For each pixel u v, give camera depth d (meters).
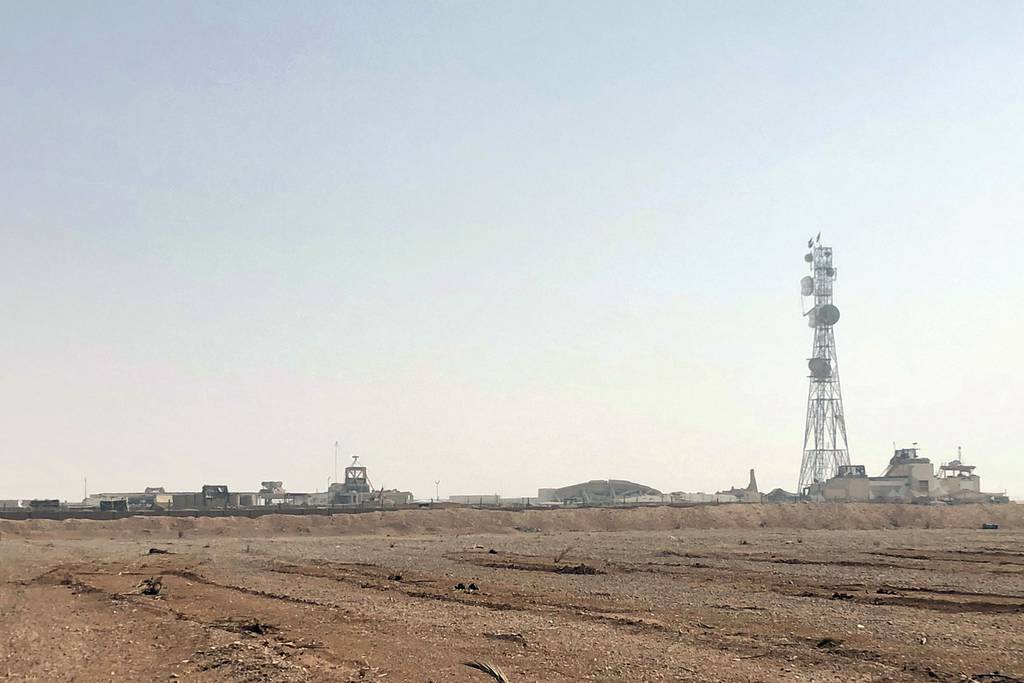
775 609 51.28
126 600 61.53
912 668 34.34
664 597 58.25
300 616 51.34
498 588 65.62
